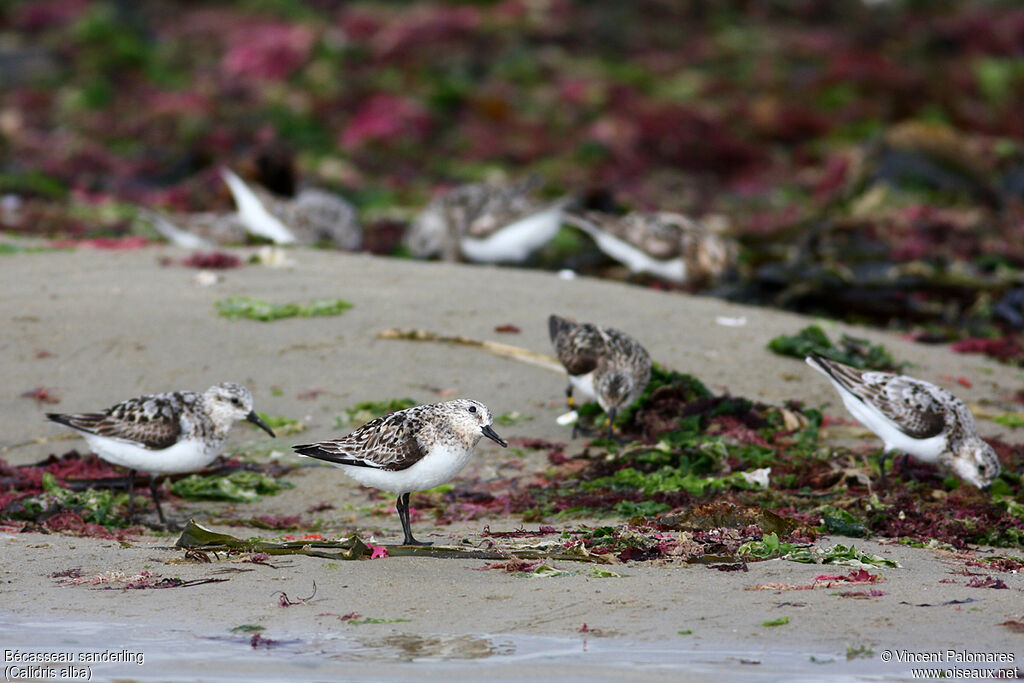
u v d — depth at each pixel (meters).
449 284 17.83
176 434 11.08
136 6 47.31
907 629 7.57
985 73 42.91
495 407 13.84
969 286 20.70
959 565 9.38
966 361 16.92
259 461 12.54
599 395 13.12
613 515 11.05
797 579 8.72
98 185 31.22
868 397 11.91
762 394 14.48
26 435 12.75
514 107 39.38
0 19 44.75
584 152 36.69
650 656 7.11
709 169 37.16
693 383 14.13
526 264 22.06
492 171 34.34
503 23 45.62
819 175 35.59
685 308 17.66
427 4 47.69
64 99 37.91
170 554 9.56
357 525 10.93
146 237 22.81
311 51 41.75
